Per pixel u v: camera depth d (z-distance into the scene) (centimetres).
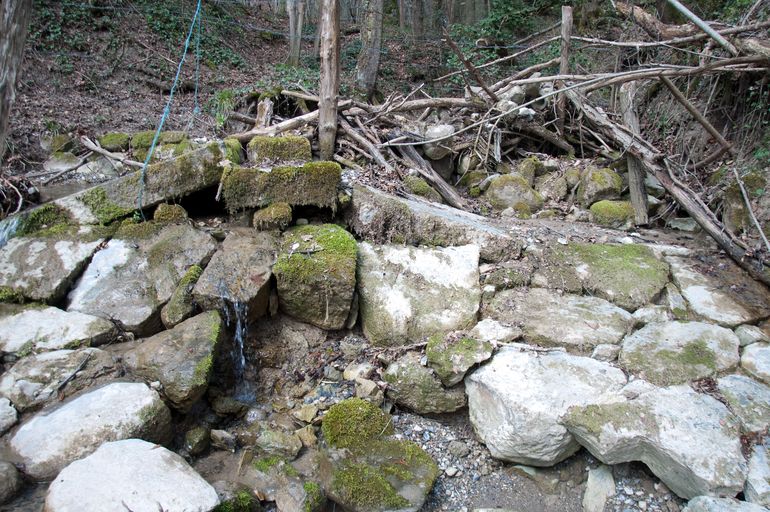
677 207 539
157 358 322
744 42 478
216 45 1125
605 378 326
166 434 305
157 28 1041
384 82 1180
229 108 698
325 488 294
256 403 357
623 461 301
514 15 1038
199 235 410
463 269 412
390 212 433
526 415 307
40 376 313
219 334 344
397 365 363
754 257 428
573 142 674
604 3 978
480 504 310
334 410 328
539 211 566
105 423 283
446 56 1221
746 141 536
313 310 389
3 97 263
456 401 353
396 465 307
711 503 261
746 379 329
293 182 425
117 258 392
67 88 826
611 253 446
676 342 357
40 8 904
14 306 358
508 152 664
